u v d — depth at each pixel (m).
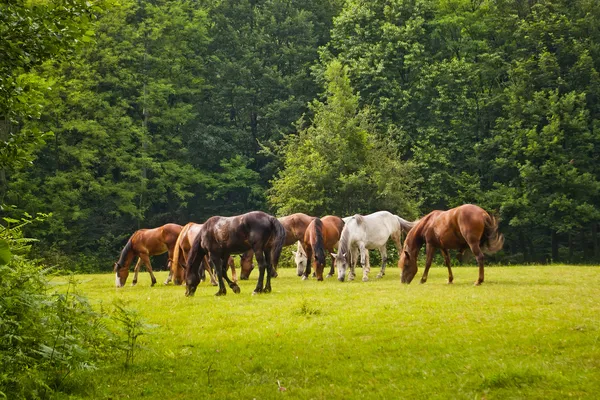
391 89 42.62
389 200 37.31
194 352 8.94
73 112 41.34
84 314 8.00
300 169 37.47
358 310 11.60
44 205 38.34
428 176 41.47
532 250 43.56
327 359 8.28
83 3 7.93
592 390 6.49
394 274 21.69
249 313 11.74
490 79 45.66
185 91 50.28
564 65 44.00
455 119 43.69
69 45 8.09
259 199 52.66
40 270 7.98
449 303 11.91
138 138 46.47
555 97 40.09
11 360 6.63
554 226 38.62
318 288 16.12
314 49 53.41
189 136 51.12
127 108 48.25
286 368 8.00
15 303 7.05
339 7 57.72
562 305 11.22
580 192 38.88
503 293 13.23
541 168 38.50
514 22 45.47
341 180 36.28
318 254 18.89
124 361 8.45
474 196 40.62
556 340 8.42
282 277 21.88
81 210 41.31
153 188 48.38
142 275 26.36
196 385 7.45
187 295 15.14
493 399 6.48
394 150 39.38
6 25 7.66
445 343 8.68
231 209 52.88
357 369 7.79
